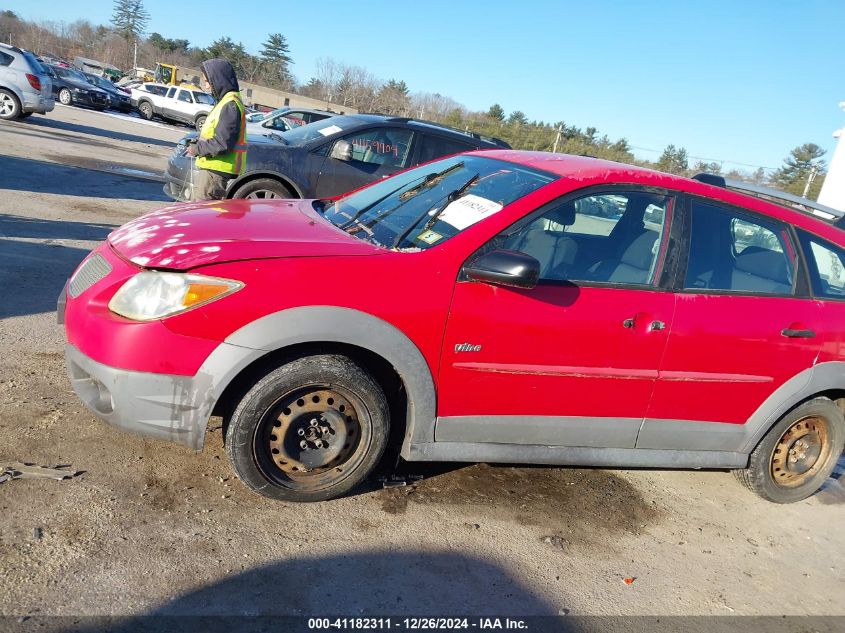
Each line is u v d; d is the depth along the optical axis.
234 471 3.04
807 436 4.08
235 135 6.03
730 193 3.75
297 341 2.86
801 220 3.91
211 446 3.51
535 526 3.39
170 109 31.70
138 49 95.44
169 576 2.57
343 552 2.90
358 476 3.20
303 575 2.72
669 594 3.06
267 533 2.93
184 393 2.81
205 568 2.65
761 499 4.17
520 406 3.30
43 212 7.96
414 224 3.41
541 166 3.68
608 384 3.39
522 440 3.40
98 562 2.56
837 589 3.36
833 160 14.63
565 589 2.95
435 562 2.96
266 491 3.07
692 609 2.98
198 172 6.24
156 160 15.74
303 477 3.15
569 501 3.70
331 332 2.88
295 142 7.70
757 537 3.73
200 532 2.85
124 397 2.79
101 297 2.91
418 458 3.24
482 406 3.25
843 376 3.84
